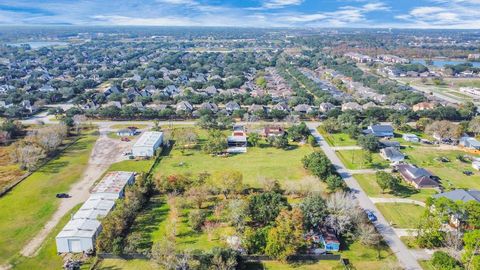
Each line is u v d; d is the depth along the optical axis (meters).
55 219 85.62
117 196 92.06
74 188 101.38
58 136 135.88
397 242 77.44
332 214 80.88
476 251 64.25
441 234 75.88
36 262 71.06
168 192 96.31
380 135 147.50
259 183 102.38
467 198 85.06
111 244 72.69
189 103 191.50
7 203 92.94
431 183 102.50
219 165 118.19
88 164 118.50
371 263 70.75
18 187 101.75
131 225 83.06
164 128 157.88
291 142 141.12
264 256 71.44
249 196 88.75
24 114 176.50
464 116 170.12
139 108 181.12
